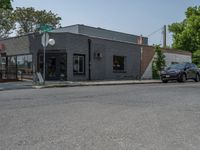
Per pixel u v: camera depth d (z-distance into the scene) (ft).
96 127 23.17
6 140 19.58
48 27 72.13
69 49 92.79
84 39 96.84
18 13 181.78
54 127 23.18
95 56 99.50
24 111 30.42
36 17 184.34
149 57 120.37
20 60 103.24
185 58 143.43
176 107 33.12
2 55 110.93
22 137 20.29
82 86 70.69
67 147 18.06
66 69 92.63
